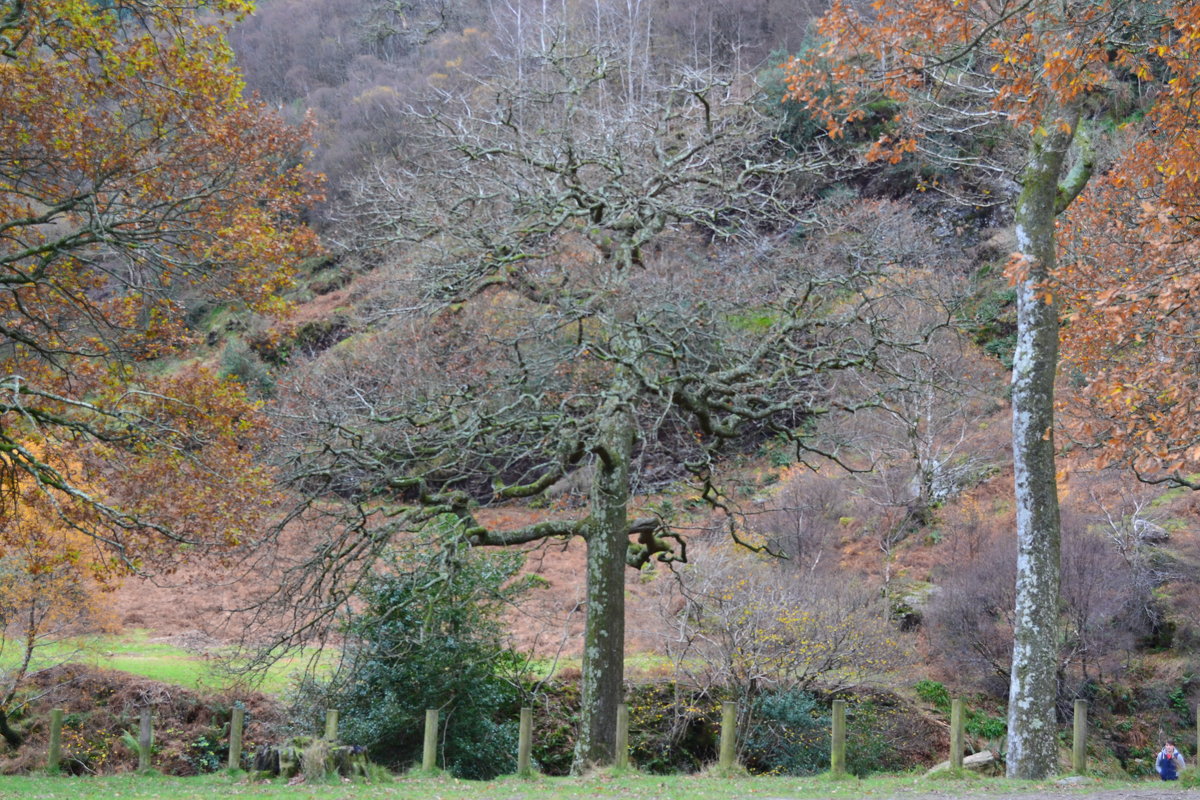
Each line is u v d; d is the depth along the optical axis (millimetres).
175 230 13648
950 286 27859
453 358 21672
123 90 13594
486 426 15867
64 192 14172
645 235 17891
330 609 15570
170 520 13750
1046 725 13031
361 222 32281
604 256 18125
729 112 23969
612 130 20609
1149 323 11664
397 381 20797
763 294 22234
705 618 20844
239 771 14617
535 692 19500
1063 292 13156
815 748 18766
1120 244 16266
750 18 50969
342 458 15914
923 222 34531
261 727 19578
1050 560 13352
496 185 18828
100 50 13250
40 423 13852
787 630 19891
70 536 18594
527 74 37250
